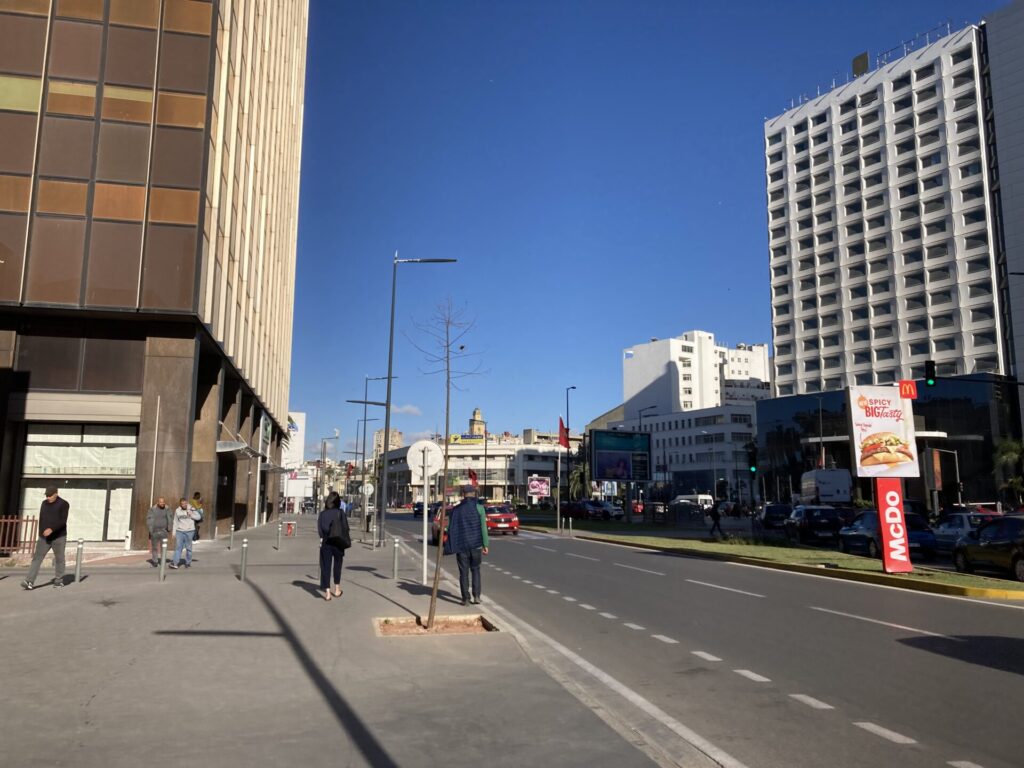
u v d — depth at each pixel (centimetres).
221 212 2809
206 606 1169
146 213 2466
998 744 547
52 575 1633
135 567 1853
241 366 3341
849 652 880
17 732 539
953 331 8225
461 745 518
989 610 1226
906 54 9175
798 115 10138
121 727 552
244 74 3241
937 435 7638
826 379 9388
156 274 2444
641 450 5991
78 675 716
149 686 675
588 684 716
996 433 7475
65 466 2598
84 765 471
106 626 988
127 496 2619
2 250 2364
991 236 8038
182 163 2509
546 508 9369
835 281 9438
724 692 694
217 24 2636
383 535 2933
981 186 8150
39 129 2433
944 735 568
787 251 10050
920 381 8125
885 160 9069
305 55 6638
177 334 2558
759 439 9469
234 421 3459
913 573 1706
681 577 1752
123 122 2488
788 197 10119
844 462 8500
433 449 1480
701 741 548
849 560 2088
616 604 1291
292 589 1395
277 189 4525
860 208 9288
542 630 1029
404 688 674
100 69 2497
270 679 704
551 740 530
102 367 2538
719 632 1015
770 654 867
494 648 852
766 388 14938
